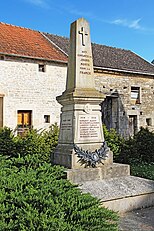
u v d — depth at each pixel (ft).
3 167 15.47
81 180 18.49
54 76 54.24
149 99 69.77
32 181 12.04
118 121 62.90
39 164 16.93
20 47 52.95
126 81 65.05
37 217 9.16
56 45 59.98
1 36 54.39
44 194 10.85
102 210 11.23
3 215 9.42
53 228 8.93
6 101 48.93
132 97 66.95
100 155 20.18
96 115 21.11
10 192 10.93
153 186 19.04
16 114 49.80
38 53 53.26
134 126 66.80
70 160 19.27
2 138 31.30
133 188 18.30
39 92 52.39
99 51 69.56
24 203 9.92
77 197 11.56
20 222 9.04
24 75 50.98
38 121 52.03
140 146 31.48
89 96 20.51
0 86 48.44
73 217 10.12
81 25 21.58
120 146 30.58
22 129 50.42
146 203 18.19
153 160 31.30
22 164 17.37
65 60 54.80
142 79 68.49
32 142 30.48
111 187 18.02
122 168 20.34
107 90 61.41
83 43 21.49
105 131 31.94
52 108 53.72
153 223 15.30
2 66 48.91
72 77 21.17
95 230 9.94
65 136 21.03
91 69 21.52
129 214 16.83
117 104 63.16
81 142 20.20
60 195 11.18
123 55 74.28
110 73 62.08
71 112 20.67
